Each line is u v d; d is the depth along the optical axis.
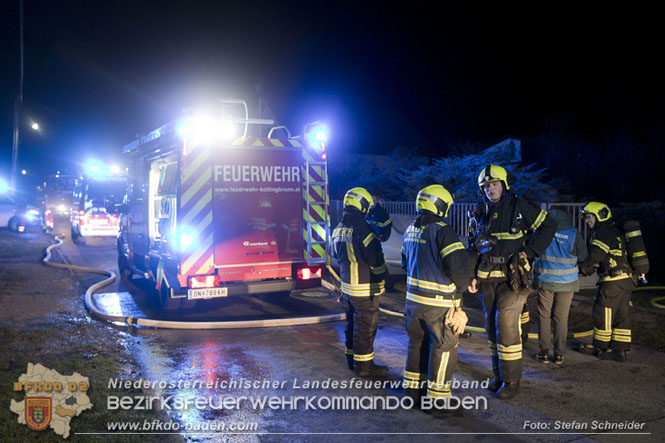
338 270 10.85
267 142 6.96
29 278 9.78
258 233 6.93
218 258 6.70
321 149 7.31
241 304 8.07
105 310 7.46
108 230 16.45
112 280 9.77
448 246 3.80
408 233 4.19
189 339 6.02
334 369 4.99
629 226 5.18
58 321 6.66
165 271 6.98
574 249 5.21
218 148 6.68
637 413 3.96
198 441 3.50
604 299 5.21
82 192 16.86
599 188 20.86
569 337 5.86
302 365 5.11
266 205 6.97
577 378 4.73
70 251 14.82
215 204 6.68
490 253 4.31
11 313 7.05
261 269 6.96
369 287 4.70
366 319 4.73
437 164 14.91
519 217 4.24
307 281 7.19
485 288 4.44
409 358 4.14
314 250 7.20
